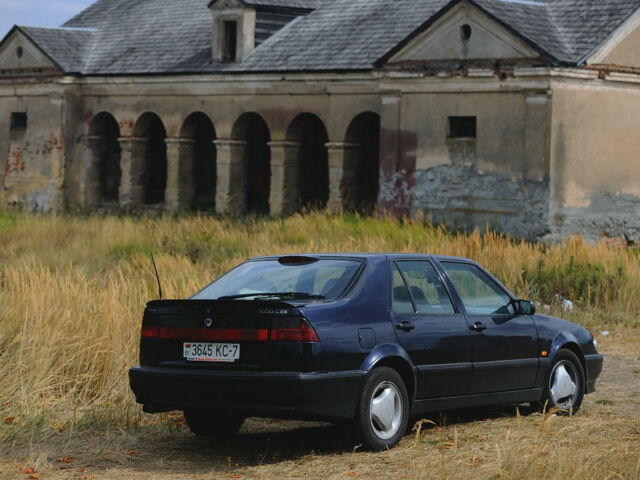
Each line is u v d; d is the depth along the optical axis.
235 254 38.47
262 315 14.66
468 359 16.67
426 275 16.77
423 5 57.00
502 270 35.34
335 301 15.24
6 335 19.41
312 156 61.56
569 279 35.06
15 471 14.16
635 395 20.86
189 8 68.19
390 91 50.69
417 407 15.95
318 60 55.81
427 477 13.23
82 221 53.66
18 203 68.69
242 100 59.31
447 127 48.91
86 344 19.47
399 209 50.59
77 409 17.81
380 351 15.25
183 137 62.62
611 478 12.95
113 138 68.81
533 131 46.06
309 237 42.91
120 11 71.88
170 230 47.22
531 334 17.94
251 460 15.12
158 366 15.38
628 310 32.91
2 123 69.75
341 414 14.73
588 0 49.41
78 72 65.75
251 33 59.53
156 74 62.28
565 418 18.02
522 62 46.09
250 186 65.25
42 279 23.81
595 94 47.47
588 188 47.47
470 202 48.19
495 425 17.31
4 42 68.75
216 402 14.73
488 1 47.19
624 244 49.16
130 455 15.34
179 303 15.32
